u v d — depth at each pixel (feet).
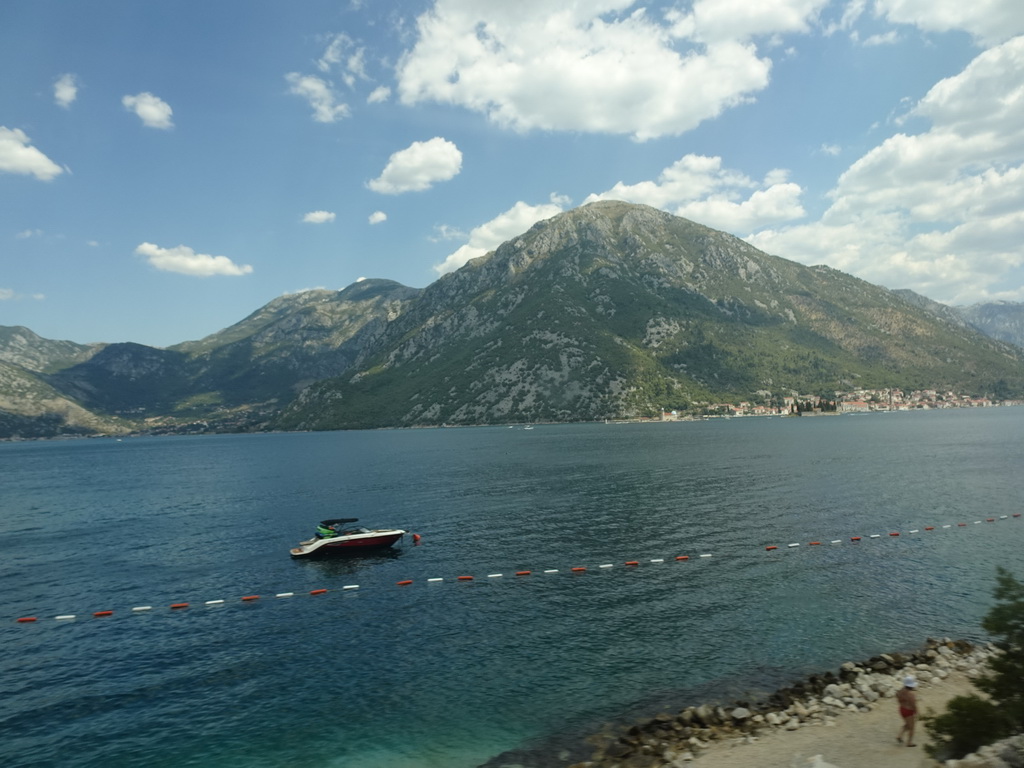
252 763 94.22
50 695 116.78
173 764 94.48
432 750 96.07
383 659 128.57
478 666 123.75
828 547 204.74
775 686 112.78
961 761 69.87
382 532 219.20
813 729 95.71
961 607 148.66
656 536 223.10
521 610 154.30
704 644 130.82
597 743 96.22
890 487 323.16
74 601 172.55
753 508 271.08
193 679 122.11
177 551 229.45
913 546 204.54
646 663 122.93
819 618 143.43
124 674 125.29
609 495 315.99
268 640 140.87
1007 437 642.22
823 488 323.16
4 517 328.49
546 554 203.82
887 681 110.52
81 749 98.94
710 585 168.55
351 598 168.76
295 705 110.93
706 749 91.97
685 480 363.56
